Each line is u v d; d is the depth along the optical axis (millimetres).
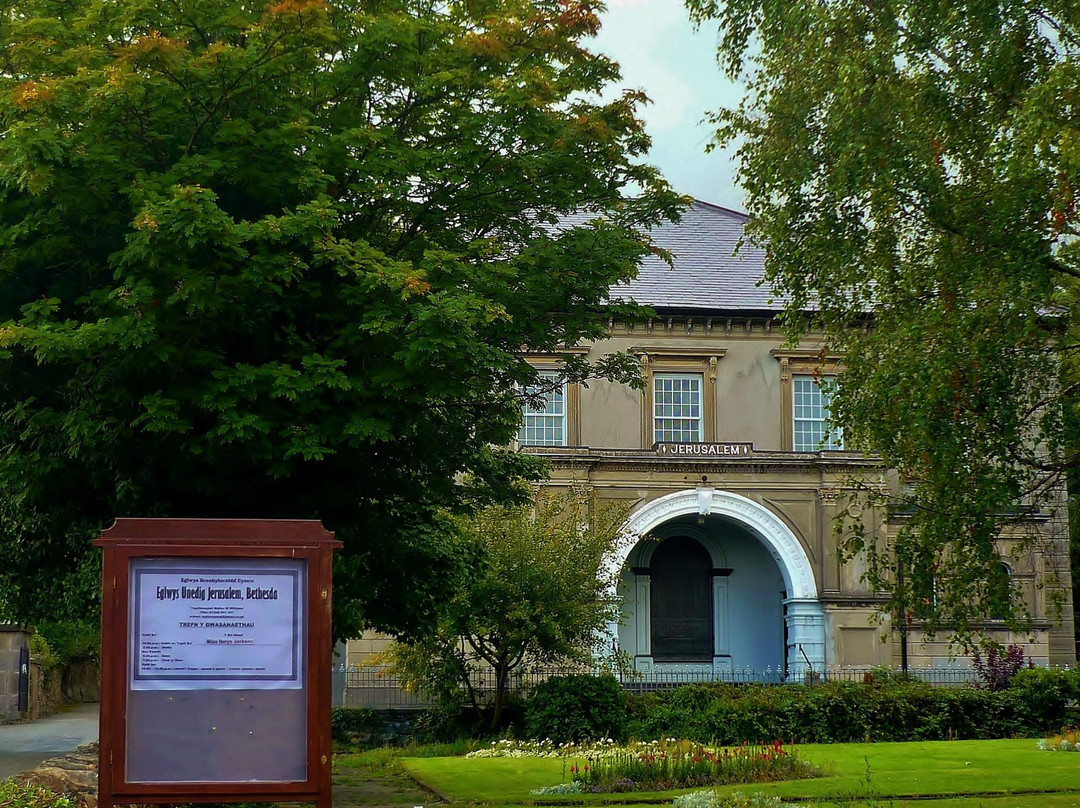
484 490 19828
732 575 41750
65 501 15727
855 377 15156
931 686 29219
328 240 13469
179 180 13805
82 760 14234
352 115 15383
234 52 13656
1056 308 14758
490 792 17344
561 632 28391
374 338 13914
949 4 14023
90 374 14234
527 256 15602
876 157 14086
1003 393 13477
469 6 16703
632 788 17516
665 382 40469
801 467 38219
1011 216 13453
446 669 29109
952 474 13531
